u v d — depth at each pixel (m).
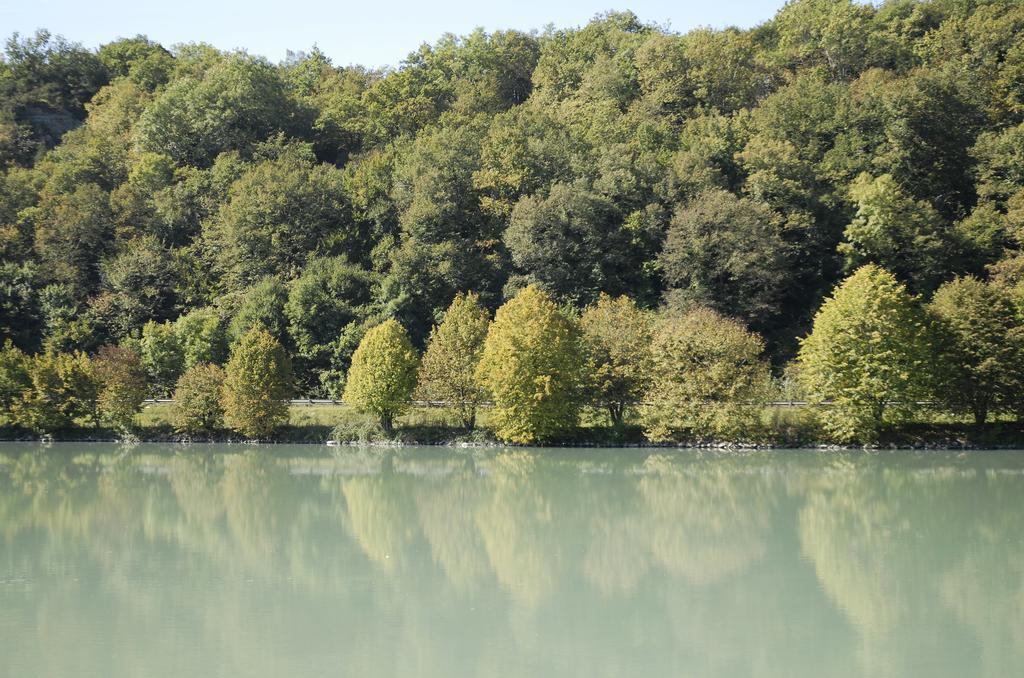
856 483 58.41
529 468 65.56
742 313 91.81
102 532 46.81
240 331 92.81
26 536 45.94
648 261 99.00
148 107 133.50
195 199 118.19
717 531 46.12
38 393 82.88
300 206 109.56
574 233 100.25
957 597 34.31
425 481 61.41
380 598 34.50
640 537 45.06
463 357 78.62
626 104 132.25
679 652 28.34
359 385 79.12
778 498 54.31
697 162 102.75
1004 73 107.50
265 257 105.81
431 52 162.50
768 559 40.56
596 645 29.05
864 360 68.81
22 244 110.19
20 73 154.75
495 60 160.00
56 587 36.06
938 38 122.38
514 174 108.62
